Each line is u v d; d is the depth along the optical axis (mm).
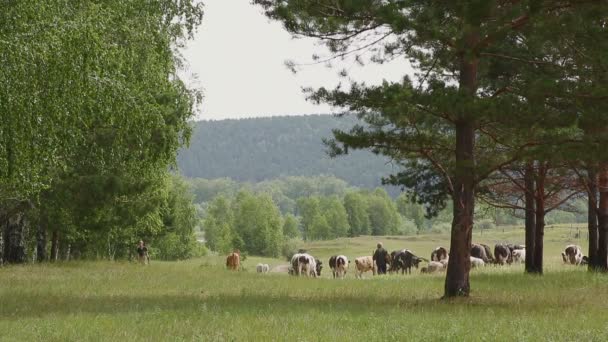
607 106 17391
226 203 174625
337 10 20031
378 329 12148
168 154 30359
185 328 12297
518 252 55062
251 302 18203
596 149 17500
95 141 27141
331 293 21734
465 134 19750
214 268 40219
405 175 29203
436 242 116625
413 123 19109
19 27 15234
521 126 17859
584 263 44812
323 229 175875
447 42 18781
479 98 17625
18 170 16422
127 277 28469
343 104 19562
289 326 12648
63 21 16141
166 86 31219
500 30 17688
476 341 10922
